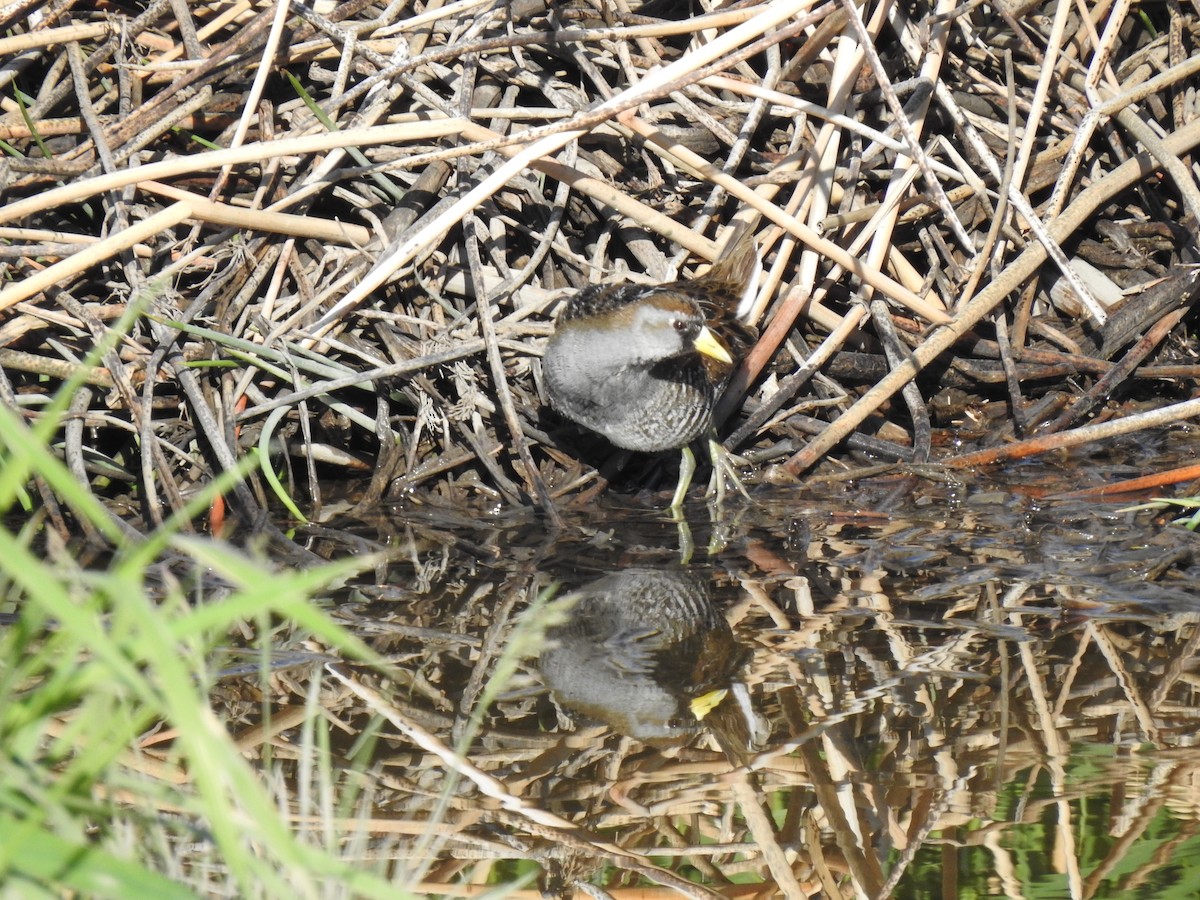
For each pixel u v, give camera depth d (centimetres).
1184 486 880
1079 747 588
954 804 548
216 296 964
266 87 1044
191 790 536
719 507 916
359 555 838
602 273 996
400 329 984
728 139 982
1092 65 967
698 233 987
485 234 1002
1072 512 862
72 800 358
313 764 574
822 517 887
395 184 1012
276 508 925
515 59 1047
